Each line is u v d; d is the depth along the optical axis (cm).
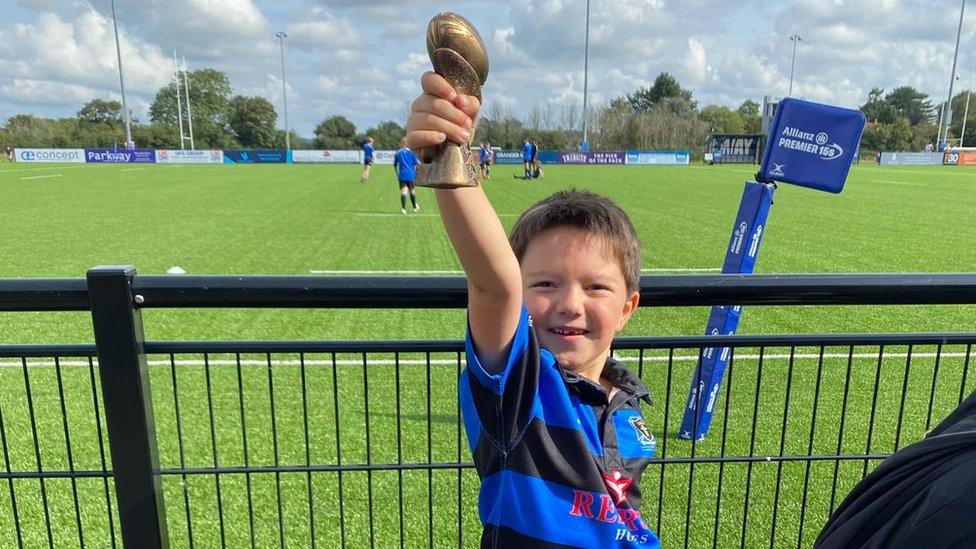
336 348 168
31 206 1520
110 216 1338
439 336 533
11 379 422
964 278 166
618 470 126
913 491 90
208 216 1352
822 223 1305
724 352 318
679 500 287
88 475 178
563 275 130
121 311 154
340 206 1577
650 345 173
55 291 153
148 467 168
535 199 1827
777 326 561
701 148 6338
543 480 120
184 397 393
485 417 120
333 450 332
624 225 136
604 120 6612
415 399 396
